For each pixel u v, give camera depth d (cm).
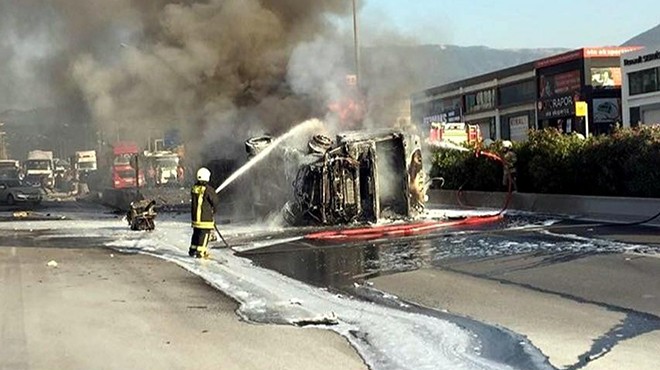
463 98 7212
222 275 1080
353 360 600
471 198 2394
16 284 978
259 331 707
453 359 602
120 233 1783
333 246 1430
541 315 771
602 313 769
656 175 1761
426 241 1453
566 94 5606
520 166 2230
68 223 2161
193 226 1296
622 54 5072
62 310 801
